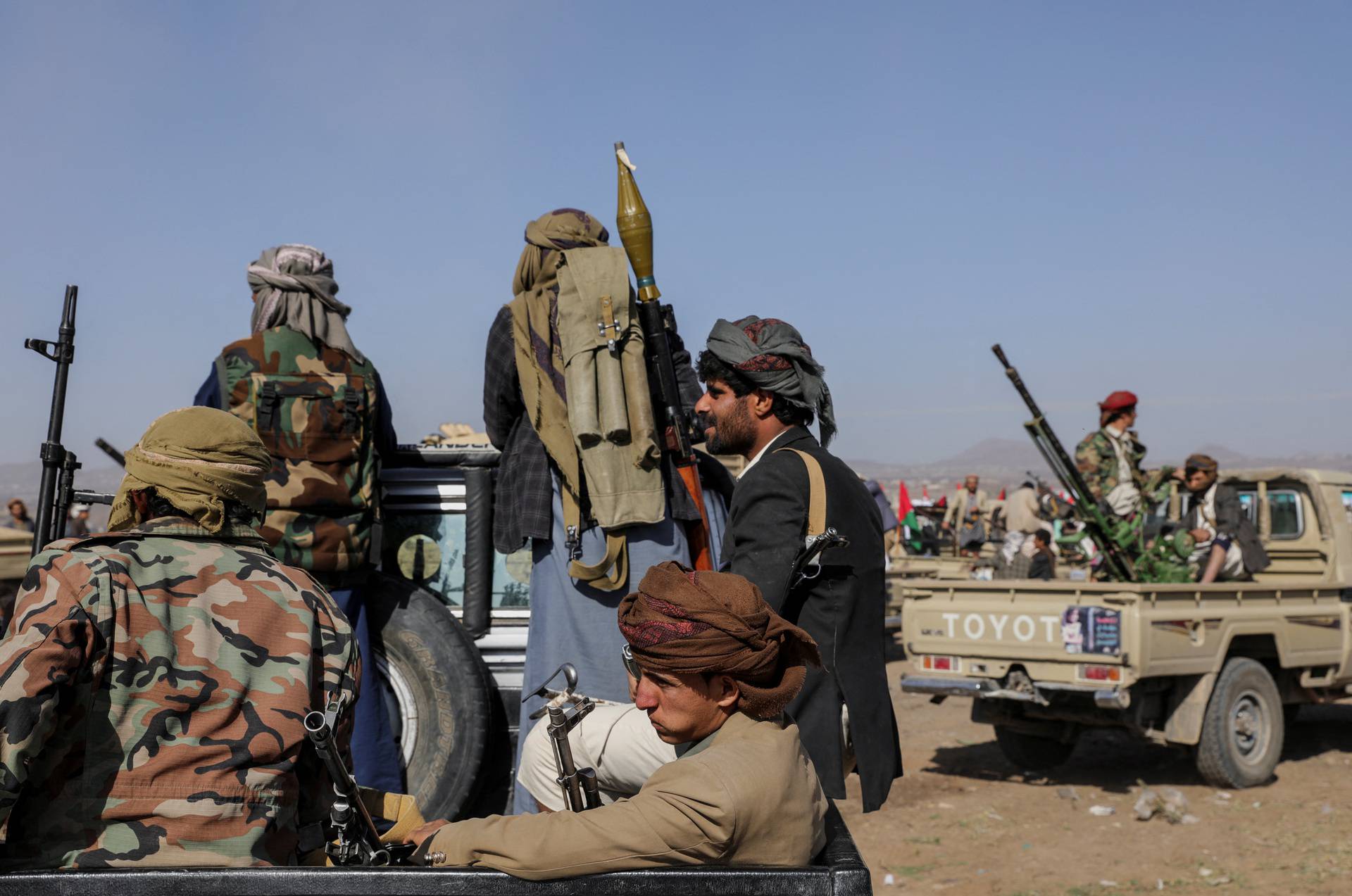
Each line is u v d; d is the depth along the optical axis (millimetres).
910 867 5973
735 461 11281
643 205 3322
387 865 2004
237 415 3297
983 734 9477
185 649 2004
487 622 3748
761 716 2055
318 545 3279
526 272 3441
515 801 3115
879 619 2803
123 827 1927
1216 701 7281
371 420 3457
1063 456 8117
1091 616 6859
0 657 1862
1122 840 6387
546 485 3359
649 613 2031
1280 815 6805
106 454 5070
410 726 3465
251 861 1988
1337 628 8109
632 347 3266
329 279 3500
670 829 1855
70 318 2803
